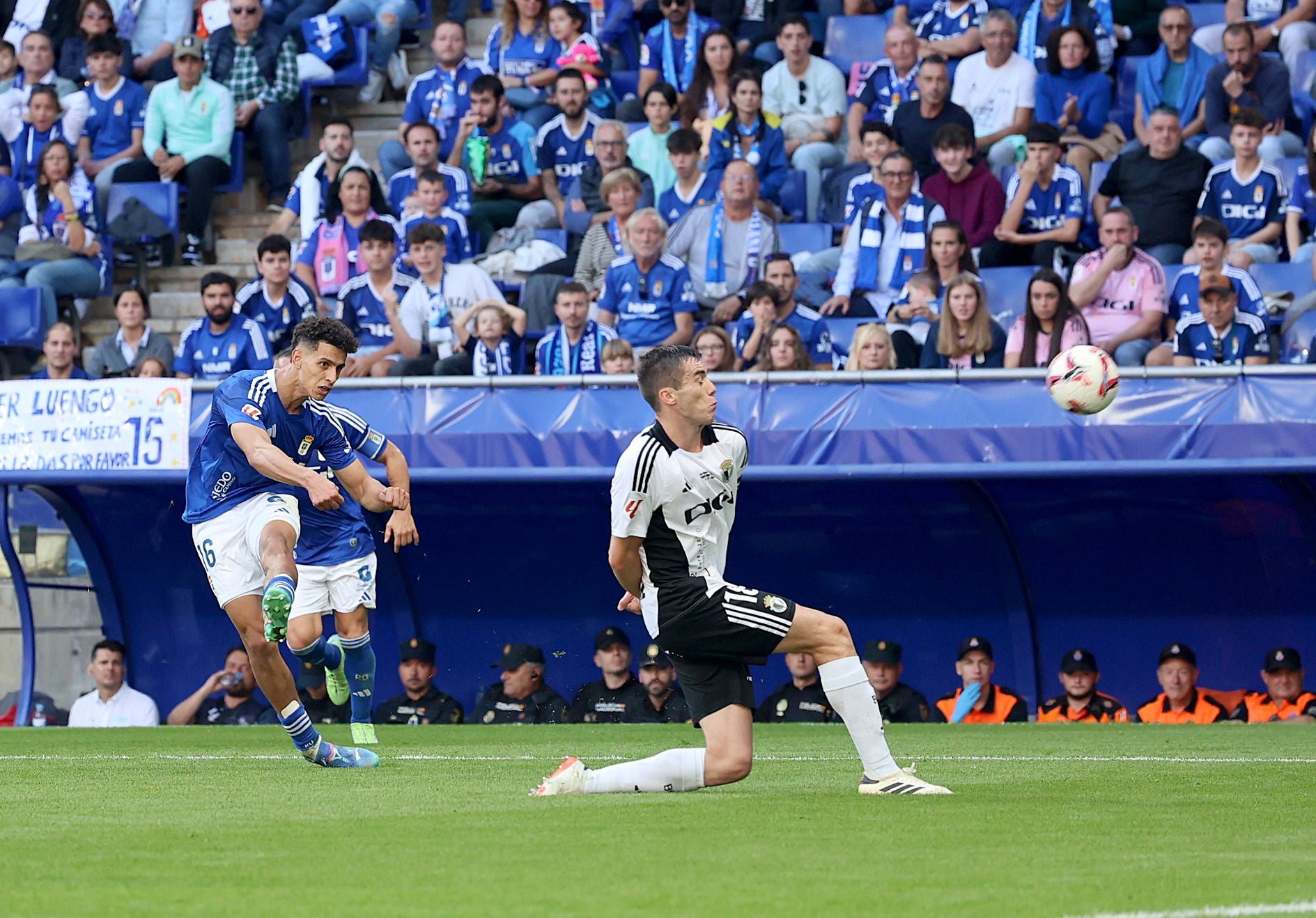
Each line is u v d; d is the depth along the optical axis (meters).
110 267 51.94
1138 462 34.62
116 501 41.56
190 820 15.75
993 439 35.25
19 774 22.00
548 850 13.13
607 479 36.56
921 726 34.31
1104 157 49.59
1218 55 51.66
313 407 22.69
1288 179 47.34
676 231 46.00
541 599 41.88
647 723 37.62
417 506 40.66
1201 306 39.34
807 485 38.88
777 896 10.75
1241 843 13.72
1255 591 38.22
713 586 17.22
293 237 52.09
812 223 49.00
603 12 56.22
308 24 56.22
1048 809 16.33
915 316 41.16
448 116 52.69
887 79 50.59
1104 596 39.25
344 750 22.84
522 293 46.09
